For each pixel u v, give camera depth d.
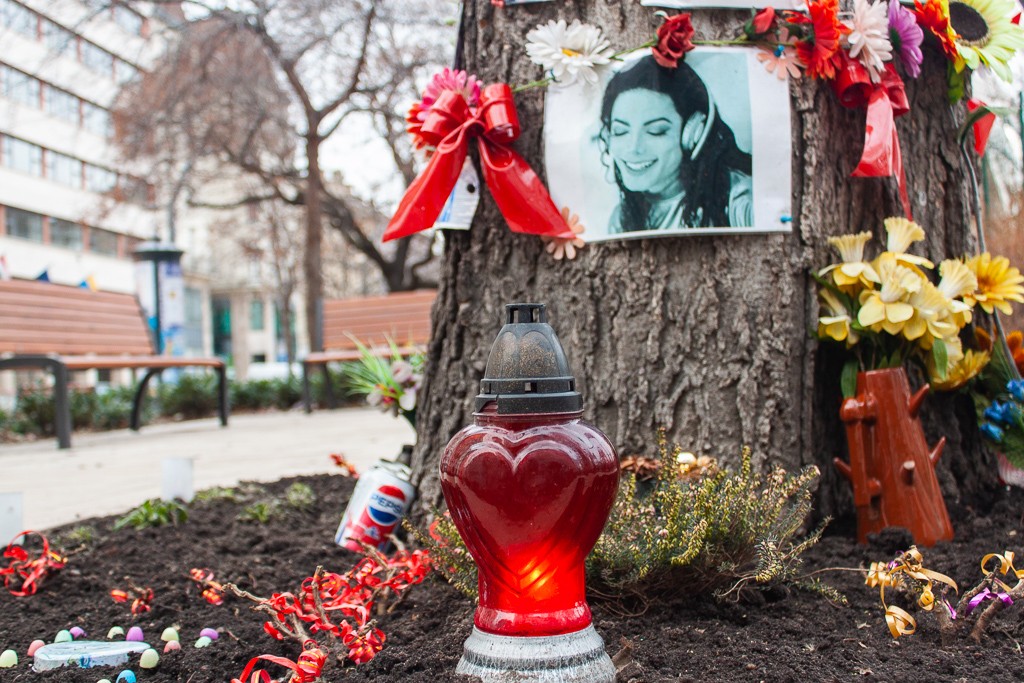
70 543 3.56
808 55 2.75
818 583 2.33
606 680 1.67
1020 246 3.94
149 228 38.97
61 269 43.81
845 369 2.81
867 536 2.64
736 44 2.73
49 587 2.99
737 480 2.35
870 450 2.70
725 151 2.71
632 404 2.75
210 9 16.28
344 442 8.74
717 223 2.71
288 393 15.75
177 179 19.88
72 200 43.19
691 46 2.69
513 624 1.67
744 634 2.08
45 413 11.59
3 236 39.66
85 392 13.27
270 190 24.94
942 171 3.13
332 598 2.42
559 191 2.81
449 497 1.70
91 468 7.46
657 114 2.72
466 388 2.94
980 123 3.29
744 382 2.71
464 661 1.73
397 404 3.46
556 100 2.81
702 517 2.16
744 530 2.22
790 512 2.41
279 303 50.72
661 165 2.72
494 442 1.63
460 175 2.88
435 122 2.81
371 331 13.21
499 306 2.90
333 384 15.32
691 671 1.87
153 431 11.72
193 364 11.23
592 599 2.25
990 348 3.01
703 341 2.74
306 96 18.44
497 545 1.64
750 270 2.73
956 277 2.79
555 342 1.71
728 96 2.71
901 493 2.64
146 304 18.83
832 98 2.85
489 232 2.91
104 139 25.81
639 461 2.60
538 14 2.87
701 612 2.22
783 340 2.72
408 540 3.04
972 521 2.80
